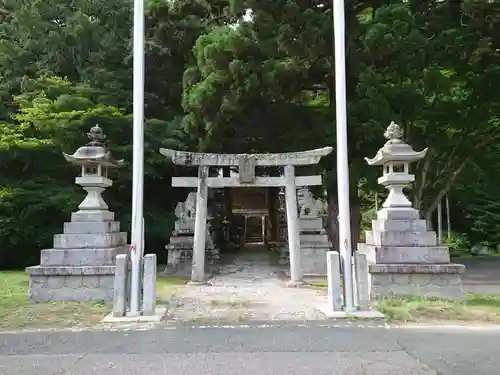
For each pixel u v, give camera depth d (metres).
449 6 16.58
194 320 8.62
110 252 10.72
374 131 15.08
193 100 16.14
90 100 20.72
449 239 30.00
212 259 19.55
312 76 16.84
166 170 22.00
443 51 16.23
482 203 31.06
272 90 15.69
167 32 21.48
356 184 16.28
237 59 15.44
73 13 23.22
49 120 18.53
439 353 6.37
